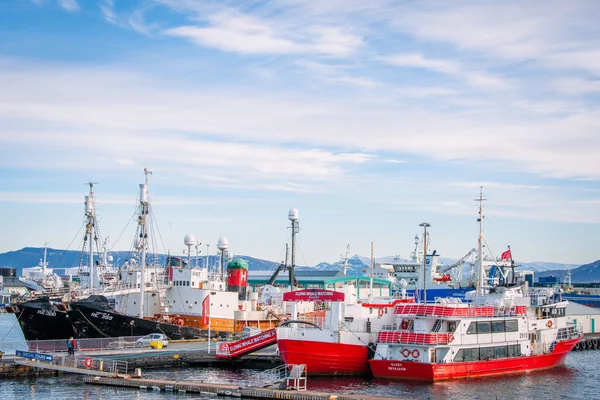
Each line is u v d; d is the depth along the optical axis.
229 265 129.38
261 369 96.88
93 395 76.25
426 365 83.56
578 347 136.12
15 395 76.31
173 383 78.38
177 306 119.94
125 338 104.25
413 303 92.88
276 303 135.25
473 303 99.56
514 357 93.19
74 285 190.62
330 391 78.12
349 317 90.06
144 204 119.44
